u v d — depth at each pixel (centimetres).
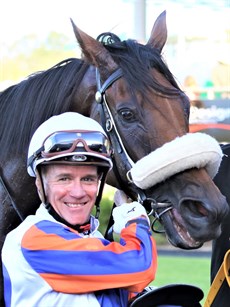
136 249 236
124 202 289
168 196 263
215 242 300
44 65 2030
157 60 283
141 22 1000
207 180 258
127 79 277
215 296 286
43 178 240
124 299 243
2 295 279
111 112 281
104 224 876
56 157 231
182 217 258
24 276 233
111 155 278
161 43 307
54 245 230
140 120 272
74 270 228
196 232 252
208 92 1016
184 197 256
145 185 258
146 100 272
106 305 233
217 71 1112
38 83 305
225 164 303
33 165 242
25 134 297
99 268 229
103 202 879
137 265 232
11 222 299
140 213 248
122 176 281
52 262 229
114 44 293
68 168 235
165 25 309
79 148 232
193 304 243
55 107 298
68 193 235
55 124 238
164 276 746
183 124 273
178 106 275
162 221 268
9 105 307
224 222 294
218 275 283
